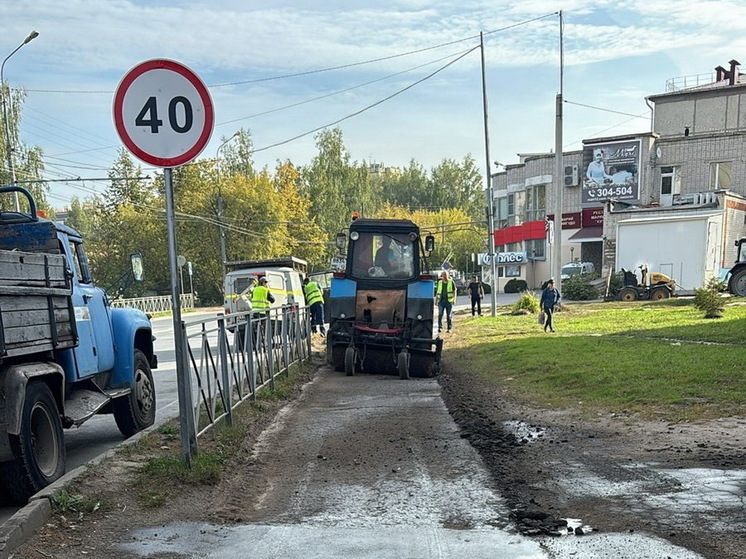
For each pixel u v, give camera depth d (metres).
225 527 4.67
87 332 6.93
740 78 54.34
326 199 70.75
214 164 58.06
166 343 21.94
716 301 18.89
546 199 52.56
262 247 56.59
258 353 9.78
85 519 4.64
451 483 5.61
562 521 4.57
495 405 9.05
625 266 31.56
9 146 30.39
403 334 12.59
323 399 10.08
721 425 6.79
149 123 5.53
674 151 45.81
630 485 5.24
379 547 4.24
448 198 101.31
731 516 4.46
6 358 5.14
